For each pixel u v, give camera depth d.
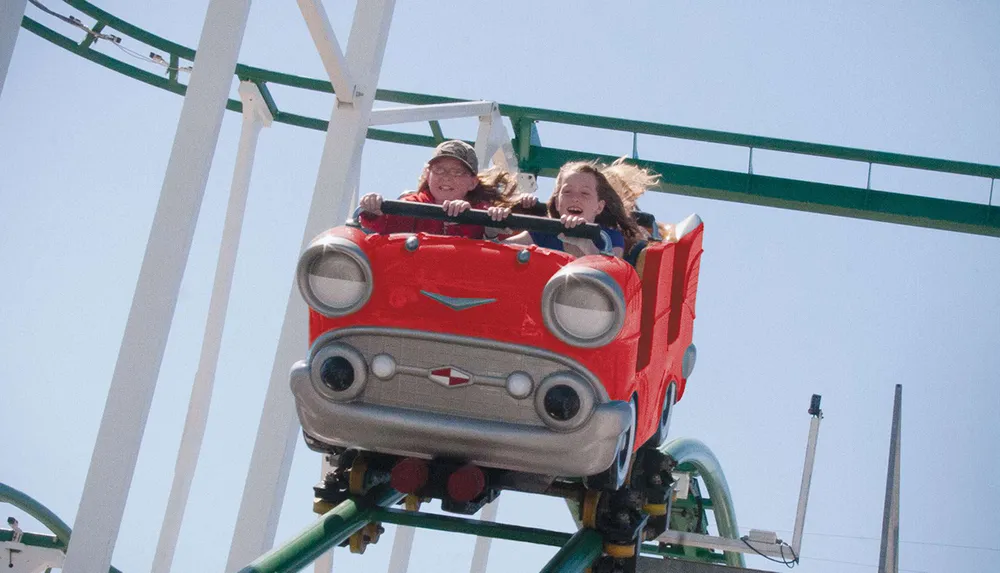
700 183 15.82
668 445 9.59
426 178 5.51
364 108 9.44
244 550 8.77
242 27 7.34
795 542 8.40
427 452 4.50
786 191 15.73
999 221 15.31
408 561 13.98
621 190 5.66
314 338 4.59
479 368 4.37
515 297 4.33
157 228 7.11
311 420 4.55
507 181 5.68
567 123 15.52
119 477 6.84
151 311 7.02
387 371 4.41
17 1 5.79
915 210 15.52
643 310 4.95
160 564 13.42
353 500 5.07
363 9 9.52
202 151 7.19
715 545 8.56
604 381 4.36
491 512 15.38
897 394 6.67
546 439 4.31
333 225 9.20
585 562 4.65
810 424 8.38
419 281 4.39
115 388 6.95
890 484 6.48
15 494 15.45
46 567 16.03
